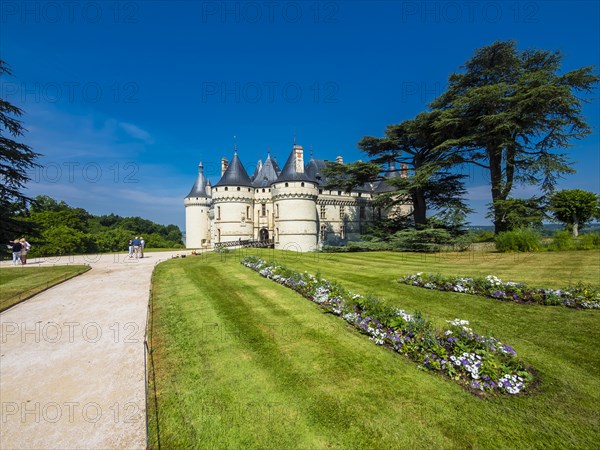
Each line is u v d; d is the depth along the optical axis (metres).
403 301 8.76
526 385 4.40
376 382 4.68
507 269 13.24
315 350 5.84
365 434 3.62
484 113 25.22
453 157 26.23
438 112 26.00
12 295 10.48
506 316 7.20
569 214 24.28
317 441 3.54
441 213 27.94
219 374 5.09
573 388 4.35
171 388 4.73
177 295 10.37
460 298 8.77
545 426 3.63
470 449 3.33
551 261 14.82
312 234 34.66
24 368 5.69
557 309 7.45
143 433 3.94
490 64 26.27
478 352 4.85
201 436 3.69
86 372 5.52
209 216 49.97
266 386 4.68
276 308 8.57
